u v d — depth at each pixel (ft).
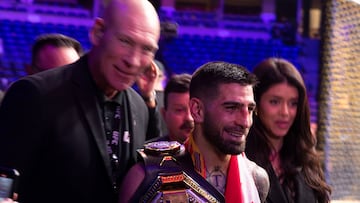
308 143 6.52
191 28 42.93
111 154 4.78
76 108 4.58
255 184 4.87
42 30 40.01
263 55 41.60
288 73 6.33
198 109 4.61
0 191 3.84
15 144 4.31
